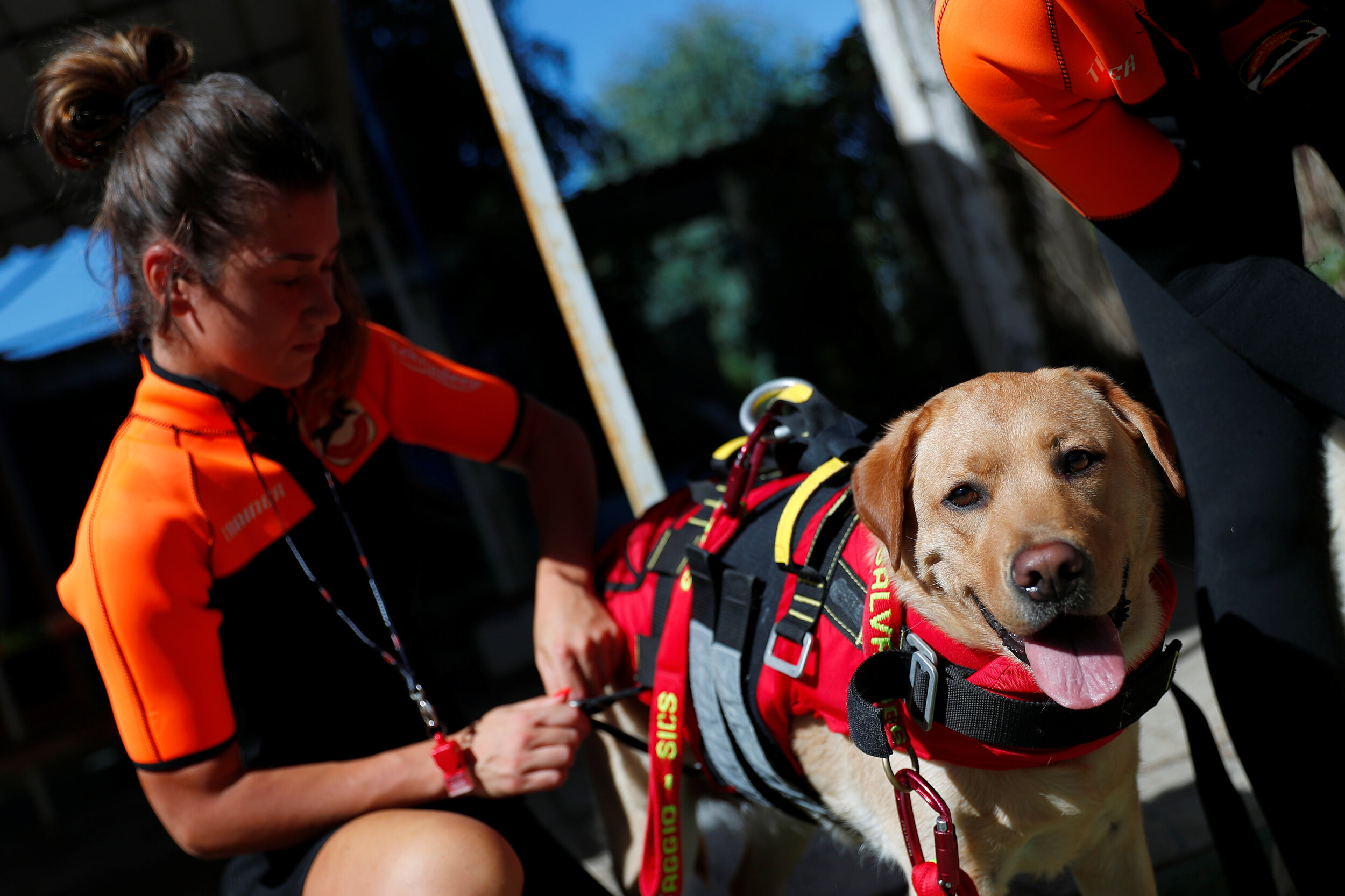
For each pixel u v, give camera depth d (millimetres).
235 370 1733
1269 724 1608
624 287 12258
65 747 5805
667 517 2143
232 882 1818
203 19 4695
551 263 3221
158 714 1644
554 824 3496
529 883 1775
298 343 1732
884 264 7242
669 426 14711
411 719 1965
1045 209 4953
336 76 5242
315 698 1862
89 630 1661
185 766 1653
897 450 1555
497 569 7238
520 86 3195
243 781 1694
